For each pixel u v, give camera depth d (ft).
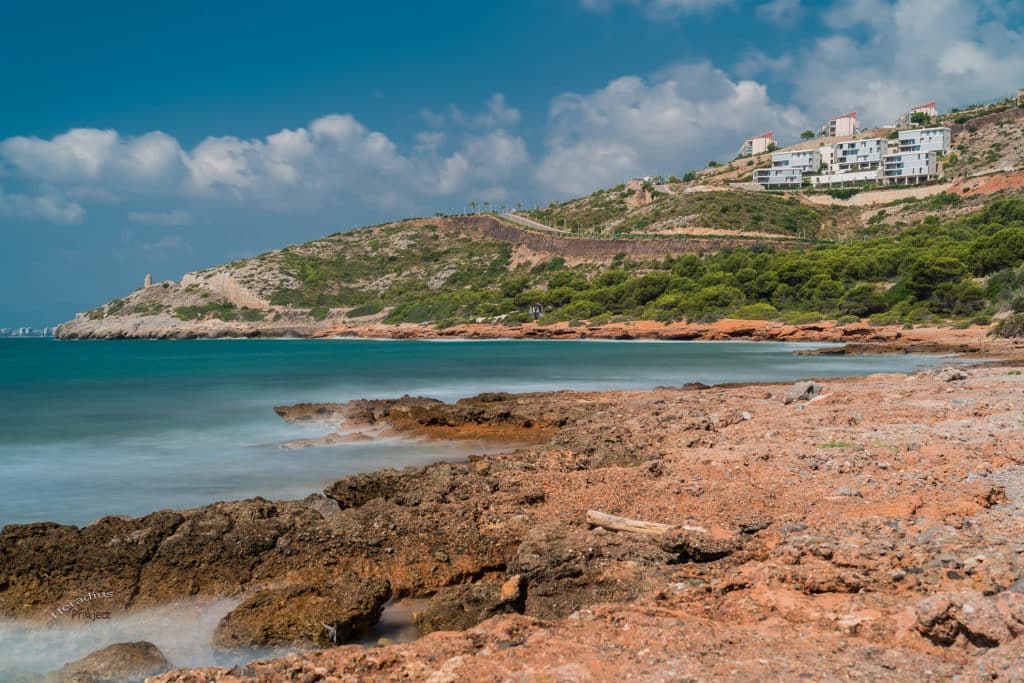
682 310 377.50
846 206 599.16
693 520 40.50
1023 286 270.46
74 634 32.71
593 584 32.78
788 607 27.73
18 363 284.00
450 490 47.21
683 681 21.62
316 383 166.91
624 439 64.44
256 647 29.84
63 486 61.36
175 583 36.58
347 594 32.42
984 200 497.87
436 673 23.56
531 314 460.55
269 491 59.06
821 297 347.56
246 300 605.31
